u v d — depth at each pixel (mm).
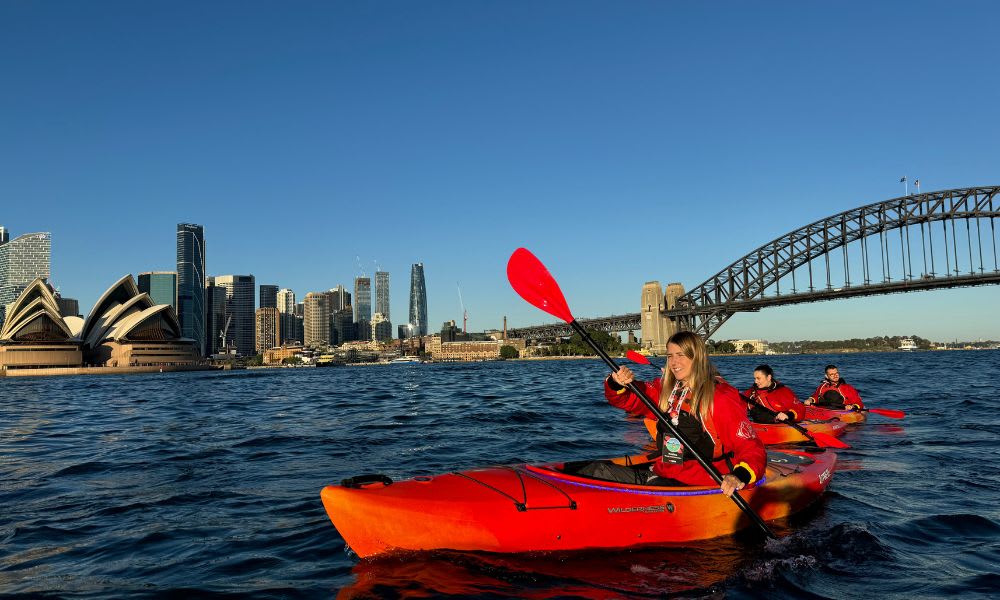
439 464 10086
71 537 6344
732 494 5199
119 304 152500
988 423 14250
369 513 5109
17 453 12352
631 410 6160
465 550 5234
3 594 4832
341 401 27078
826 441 10797
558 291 6621
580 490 5664
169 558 5617
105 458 11406
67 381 90938
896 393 24734
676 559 5273
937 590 4621
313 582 4918
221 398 32844
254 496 8008
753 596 4535
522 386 39125
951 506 6930
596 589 4652
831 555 5387
